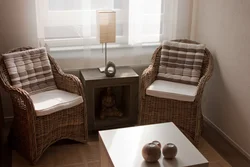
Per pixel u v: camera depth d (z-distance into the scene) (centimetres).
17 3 345
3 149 332
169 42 373
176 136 267
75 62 381
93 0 365
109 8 373
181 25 401
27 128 302
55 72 351
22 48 344
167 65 371
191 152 245
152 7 383
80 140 342
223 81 354
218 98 365
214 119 377
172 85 357
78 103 326
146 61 404
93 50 383
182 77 364
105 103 379
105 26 349
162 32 396
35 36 361
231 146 344
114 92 402
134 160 235
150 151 228
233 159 322
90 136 360
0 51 358
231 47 335
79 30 371
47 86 344
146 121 352
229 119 349
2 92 371
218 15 352
